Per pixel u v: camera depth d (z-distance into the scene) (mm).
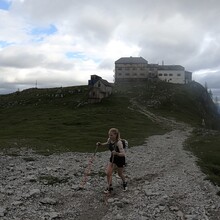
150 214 16594
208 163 37594
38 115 118250
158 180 24844
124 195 19625
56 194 19094
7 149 37531
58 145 46656
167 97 163125
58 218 15258
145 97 159625
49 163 29844
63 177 23172
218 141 60625
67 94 160125
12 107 149875
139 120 106750
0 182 20969
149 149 47094
